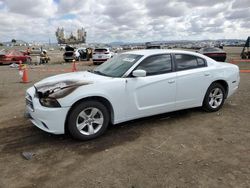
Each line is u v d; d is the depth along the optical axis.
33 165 3.96
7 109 7.27
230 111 6.67
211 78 6.30
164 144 4.66
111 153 4.32
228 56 36.47
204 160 4.03
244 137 4.95
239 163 3.92
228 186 3.32
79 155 4.26
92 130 4.86
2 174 3.71
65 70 19.41
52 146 4.62
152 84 5.38
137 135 5.09
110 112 5.11
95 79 5.00
